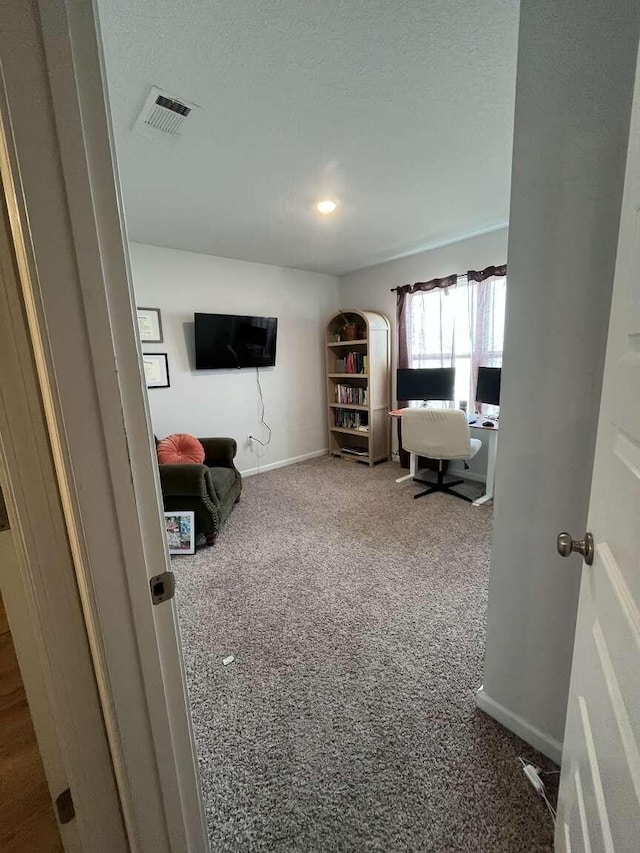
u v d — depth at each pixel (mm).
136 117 1558
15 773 1034
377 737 1233
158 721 641
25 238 438
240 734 1264
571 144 844
